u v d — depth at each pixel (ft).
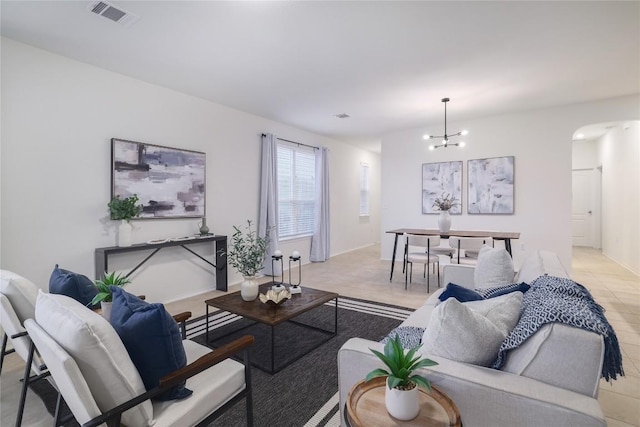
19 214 9.14
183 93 13.38
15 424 5.57
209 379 4.70
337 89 13.12
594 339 3.38
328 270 18.56
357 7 7.66
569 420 3.11
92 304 5.99
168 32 8.70
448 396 3.67
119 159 11.23
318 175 21.25
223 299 9.05
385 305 12.18
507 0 7.45
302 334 9.56
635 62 10.72
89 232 10.55
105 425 3.63
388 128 19.99
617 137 19.72
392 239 21.30
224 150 15.16
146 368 4.02
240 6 7.58
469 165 18.26
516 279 9.03
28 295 5.60
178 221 13.24
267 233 16.96
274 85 12.62
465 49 9.78
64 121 9.99
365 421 3.38
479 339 3.95
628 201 17.93
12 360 7.93
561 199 16.03
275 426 5.63
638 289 13.89
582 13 7.96
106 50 9.66
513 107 15.81
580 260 20.58
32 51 9.33
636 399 6.31
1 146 8.81
